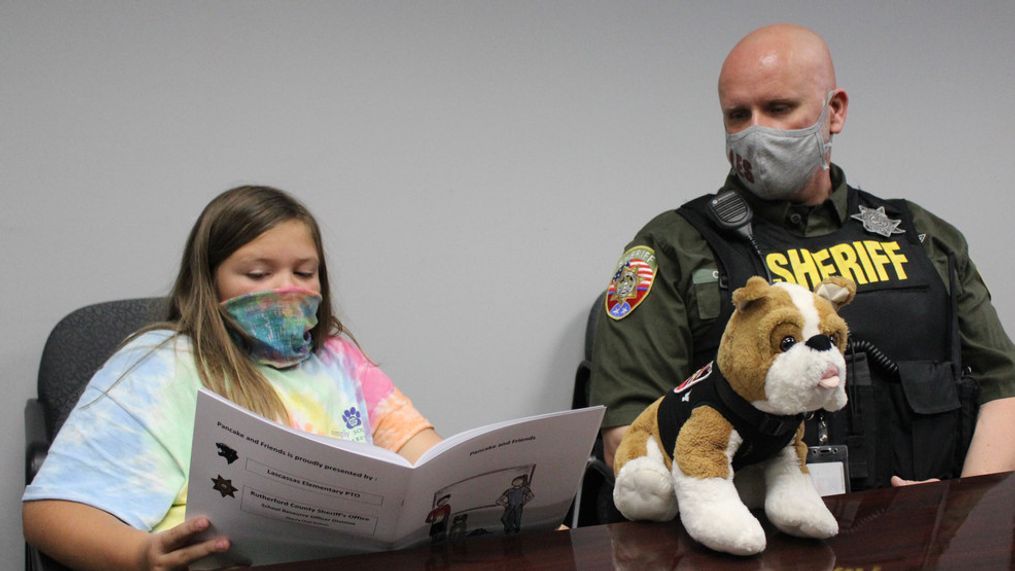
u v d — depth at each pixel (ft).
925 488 3.47
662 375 4.97
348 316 6.44
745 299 2.76
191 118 6.00
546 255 7.00
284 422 3.91
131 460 3.60
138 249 5.91
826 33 7.63
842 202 5.25
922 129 7.87
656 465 3.02
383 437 4.42
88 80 5.77
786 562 2.68
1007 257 8.00
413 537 3.04
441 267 6.68
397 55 6.52
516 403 6.96
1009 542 2.80
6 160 5.61
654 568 2.65
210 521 2.84
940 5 7.89
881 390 4.81
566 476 3.20
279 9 6.20
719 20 7.43
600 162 7.13
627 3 7.16
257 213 3.94
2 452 5.65
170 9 5.94
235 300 3.92
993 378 5.18
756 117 5.00
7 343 5.65
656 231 5.23
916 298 4.95
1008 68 8.01
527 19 6.88
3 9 5.57
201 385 3.82
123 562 3.16
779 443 2.88
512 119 6.86
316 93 6.31
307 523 2.89
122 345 4.06
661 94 7.29
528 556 2.80
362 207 6.46
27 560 4.02
